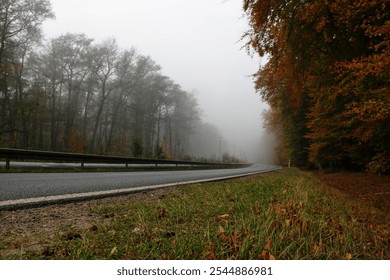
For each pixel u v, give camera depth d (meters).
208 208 3.78
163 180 8.38
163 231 2.60
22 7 28.67
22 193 4.38
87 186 5.84
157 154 31.09
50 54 43.81
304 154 29.64
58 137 45.09
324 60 8.34
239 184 7.10
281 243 2.32
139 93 58.72
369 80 6.63
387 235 3.40
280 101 16.53
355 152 13.14
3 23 27.94
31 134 35.56
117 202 4.38
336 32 7.46
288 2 7.14
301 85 9.34
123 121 56.34
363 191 9.11
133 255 2.01
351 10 6.36
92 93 49.69
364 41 7.45
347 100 8.52
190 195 5.09
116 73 51.09
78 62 45.22
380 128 7.45
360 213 4.83
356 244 2.66
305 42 7.92
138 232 2.55
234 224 2.80
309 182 9.99
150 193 5.50
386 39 5.74
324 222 3.08
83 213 3.48
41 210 3.47
